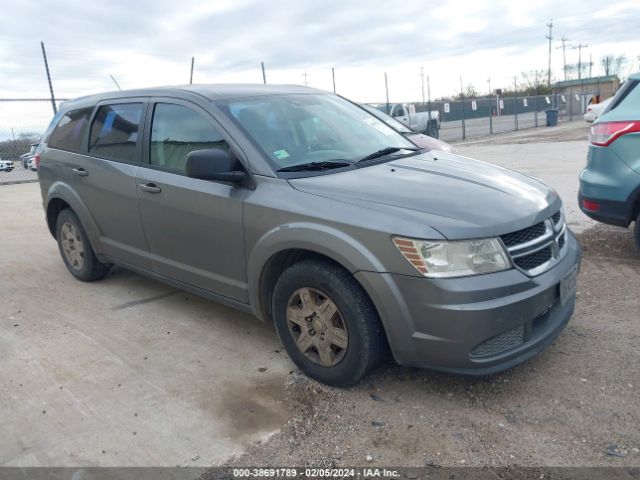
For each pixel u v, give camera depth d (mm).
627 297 4461
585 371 3379
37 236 7578
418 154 4129
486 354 2914
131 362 3779
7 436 3018
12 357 3910
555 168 11914
